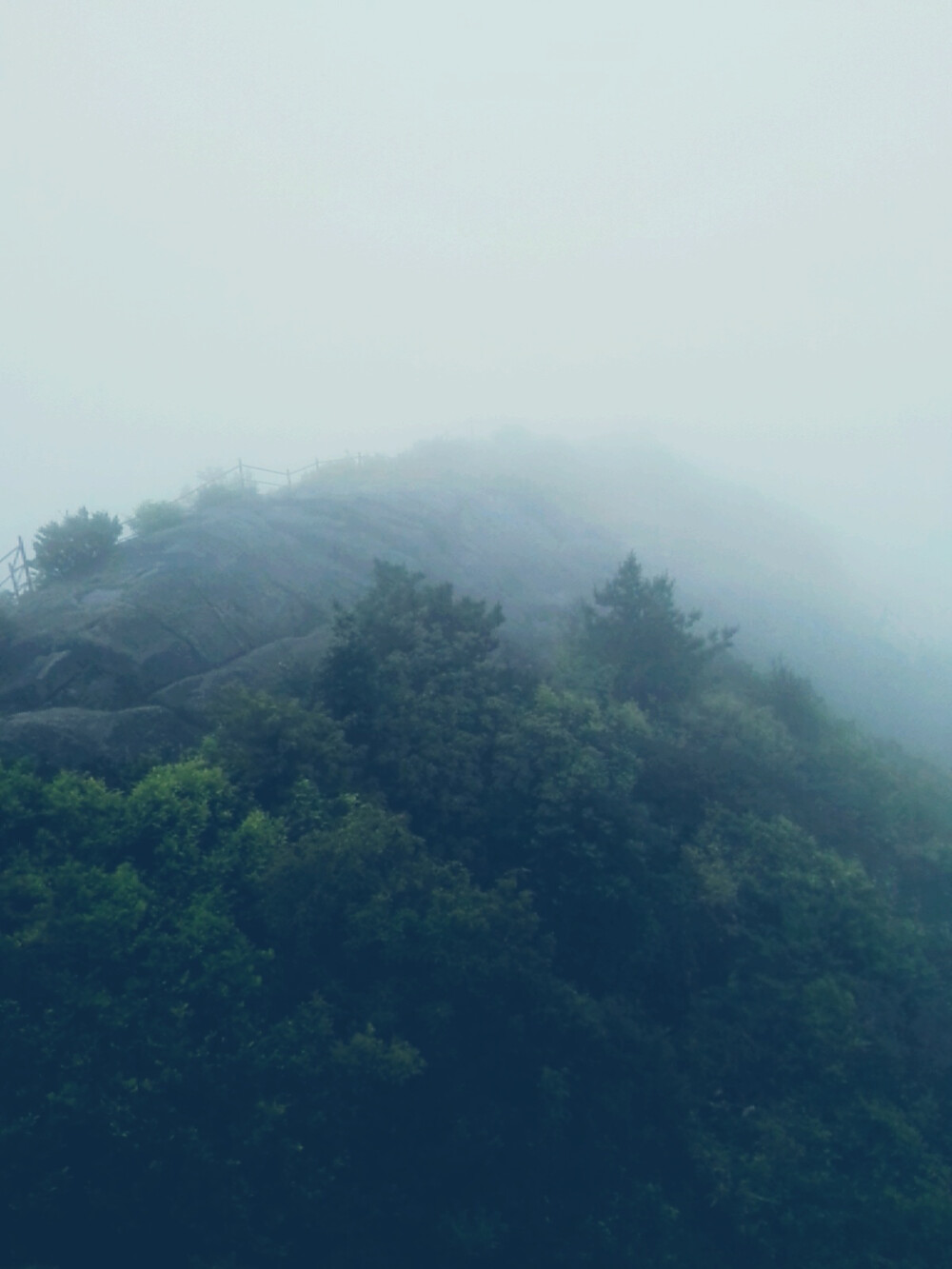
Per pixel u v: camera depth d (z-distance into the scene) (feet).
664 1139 35.91
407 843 38.78
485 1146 31.91
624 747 51.96
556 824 45.03
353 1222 29.27
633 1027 37.65
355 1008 33.19
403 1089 31.83
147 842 35.68
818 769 63.10
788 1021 41.96
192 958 31.24
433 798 44.75
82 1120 26.25
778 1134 36.86
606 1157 34.06
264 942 34.37
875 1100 39.50
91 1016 28.48
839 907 47.34
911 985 46.21
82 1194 26.22
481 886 42.68
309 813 38.91
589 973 41.65
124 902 31.40
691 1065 39.24
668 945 43.73
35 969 28.60
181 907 32.99
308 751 42.34
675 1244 32.99
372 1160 30.94
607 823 45.47
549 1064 34.81
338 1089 30.09
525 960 36.37
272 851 36.04
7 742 40.29
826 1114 39.01
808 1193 35.32
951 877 56.90
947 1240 34.09
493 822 45.65
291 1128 29.48
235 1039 30.19
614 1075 35.83
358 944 33.91
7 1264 25.17
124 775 40.42
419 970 34.50
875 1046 41.47
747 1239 34.01
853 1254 33.91
